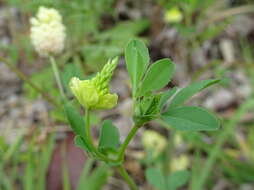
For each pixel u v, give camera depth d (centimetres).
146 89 6
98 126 14
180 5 16
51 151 12
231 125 13
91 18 16
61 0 14
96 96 6
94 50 16
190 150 15
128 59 6
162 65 6
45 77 15
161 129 15
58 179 13
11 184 12
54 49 10
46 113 15
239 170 13
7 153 12
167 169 13
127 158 14
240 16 20
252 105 13
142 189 13
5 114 16
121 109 16
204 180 12
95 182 12
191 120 6
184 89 6
